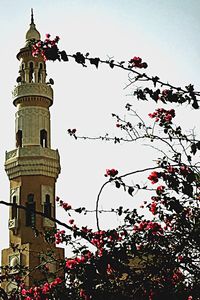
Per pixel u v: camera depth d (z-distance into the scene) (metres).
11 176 54.97
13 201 53.91
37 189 53.72
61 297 11.25
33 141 55.56
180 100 10.15
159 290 10.26
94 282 10.05
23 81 57.91
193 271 10.20
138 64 10.43
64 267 11.25
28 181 54.00
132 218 11.41
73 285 11.08
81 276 10.19
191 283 10.50
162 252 10.60
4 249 50.53
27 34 59.38
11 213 52.94
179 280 10.55
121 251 10.18
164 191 10.80
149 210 11.55
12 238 51.66
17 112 57.25
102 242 10.83
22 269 13.54
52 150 55.44
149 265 10.84
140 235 11.18
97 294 10.01
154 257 10.55
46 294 11.61
